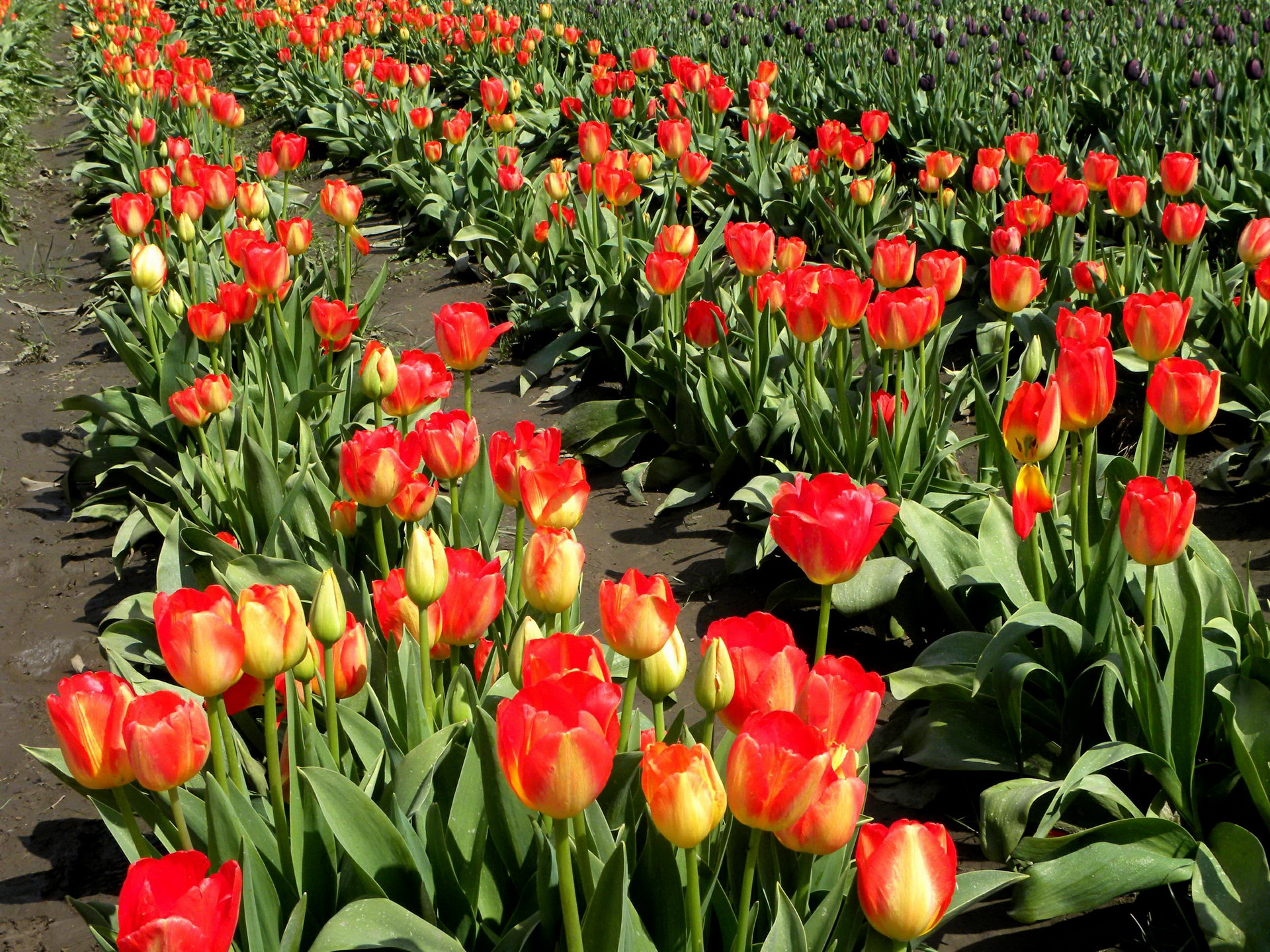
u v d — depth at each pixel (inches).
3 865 116.6
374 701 92.7
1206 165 286.5
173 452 193.3
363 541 140.0
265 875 74.3
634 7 633.6
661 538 187.3
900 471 159.2
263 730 113.0
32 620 165.3
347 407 182.4
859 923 76.2
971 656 124.3
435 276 332.2
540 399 245.6
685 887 75.5
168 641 66.9
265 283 173.0
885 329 136.1
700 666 67.5
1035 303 236.4
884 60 410.0
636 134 431.5
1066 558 124.5
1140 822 100.2
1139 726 109.3
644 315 231.5
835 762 60.1
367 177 430.9
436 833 78.9
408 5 689.0
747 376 201.2
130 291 265.7
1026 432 102.0
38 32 816.9
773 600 157.9
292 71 559.2
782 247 186.1
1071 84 387.5
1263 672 105.9
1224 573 125.0
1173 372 104.5
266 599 73.2
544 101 486.3
